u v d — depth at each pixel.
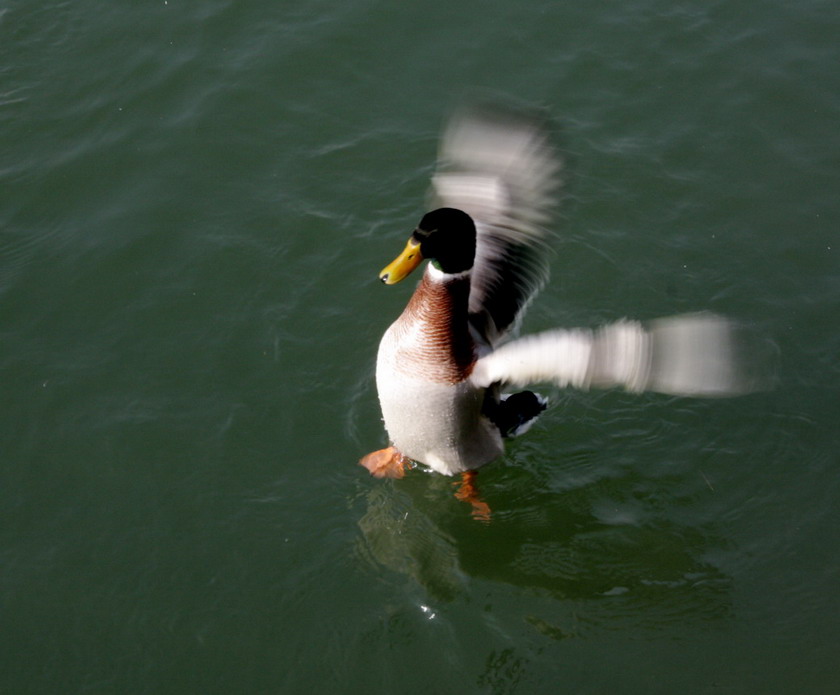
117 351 7.28
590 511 6.59
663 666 5.64
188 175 8.46
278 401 7.06
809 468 6.70
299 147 8.70
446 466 6.44
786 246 7.97
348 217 8.21
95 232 8.01
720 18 9.59
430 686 5.55
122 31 9.49
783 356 7.28
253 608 5.92
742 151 8.59
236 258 7.90
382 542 6.30
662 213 8.23
